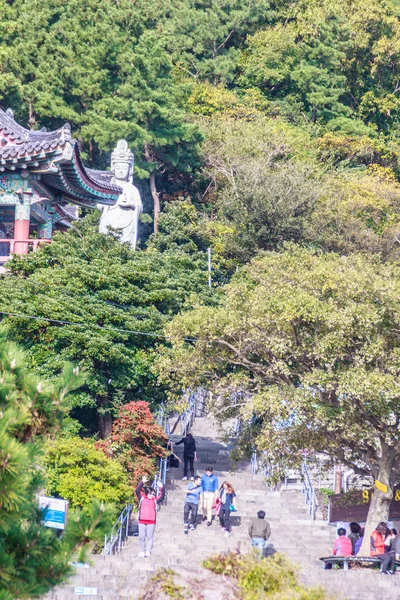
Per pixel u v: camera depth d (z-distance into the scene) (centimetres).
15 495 2517
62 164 7538
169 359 6284
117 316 6844
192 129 12650
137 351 6938
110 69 12838
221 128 13550
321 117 15950
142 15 13125
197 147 12875
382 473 5666
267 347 5903
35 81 12381
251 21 16412
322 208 12538
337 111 15988
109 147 12150
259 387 6038
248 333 5997
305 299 5666
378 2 17188
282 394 5616
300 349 5812
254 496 6738
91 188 8125
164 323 7019
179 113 12744
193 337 6994
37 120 12769
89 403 6575
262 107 15600
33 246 7869
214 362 6209
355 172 14175
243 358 6072
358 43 16588
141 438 6494
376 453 5859
